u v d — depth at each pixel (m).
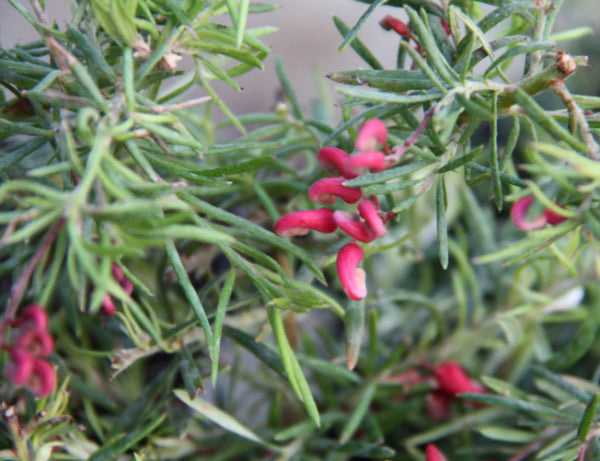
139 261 0.28
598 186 0.20
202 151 0.22
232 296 0.27
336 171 0.21
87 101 0.20
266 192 0.28
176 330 0.23
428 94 0.21
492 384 0.26
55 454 0.24
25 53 0.23
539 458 0.24
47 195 0.18
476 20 0.25
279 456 0.27
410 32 0.23
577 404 0.27
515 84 0.21
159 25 0.22
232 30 0.22
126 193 0.18
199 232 0.18
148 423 0.25
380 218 0.21
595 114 0.21
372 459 0.29
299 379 0.22
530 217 0.19
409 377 0.29
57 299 0.29
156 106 0.20
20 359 0.18
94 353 0.24
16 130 0.22
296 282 0.22
